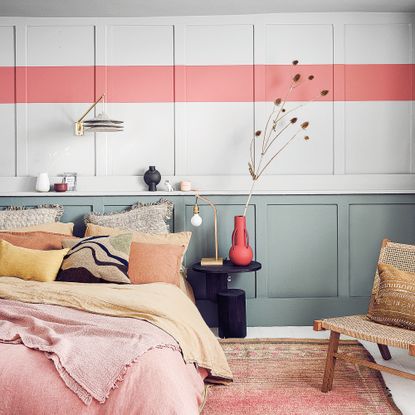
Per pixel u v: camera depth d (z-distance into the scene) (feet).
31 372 7.25
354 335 9.77
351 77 15.23
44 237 13.09
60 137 15.35
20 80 15.25
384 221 15.03
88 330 8.23
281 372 11.35
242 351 12.69
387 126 15.28
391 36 15.20
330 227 15.08
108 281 11.62
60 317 8.82
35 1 13.96
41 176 14.89
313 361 12.01
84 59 15.26
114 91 15.30
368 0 14.19
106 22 15.20
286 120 15.28
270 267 15.11
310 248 15.08
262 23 15.15
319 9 14.85
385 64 15.21
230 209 15.05
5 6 14.30
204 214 15.06
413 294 10.25
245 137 15.30
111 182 15.29
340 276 15.05
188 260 15.07
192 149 15.34
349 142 15.29
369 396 10.11
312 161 15.30
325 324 10.28
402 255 11.59
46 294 9.99
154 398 7.05
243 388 10.49
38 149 15.35
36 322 8.45
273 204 15.06
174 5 14.34
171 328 9.25
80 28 15.24
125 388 7.13
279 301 15.03
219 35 15.23
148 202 14.99
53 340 7.78
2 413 6.97
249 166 14.66
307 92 15.24
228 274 15.10
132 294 10.34
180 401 7.15
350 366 11.69
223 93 15.28
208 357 9.80
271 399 9.97
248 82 15.25
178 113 15.28
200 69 15.26
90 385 7.07
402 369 11.61
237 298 13.75
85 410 6.93
